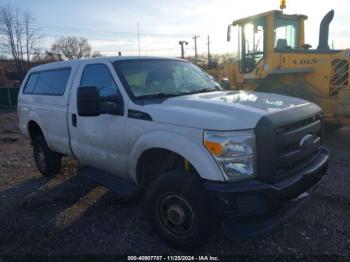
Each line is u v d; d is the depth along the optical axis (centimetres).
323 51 837
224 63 1057
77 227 414
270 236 372
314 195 470
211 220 323
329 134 817
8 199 512
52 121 537
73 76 494
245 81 956
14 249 371
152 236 385
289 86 830
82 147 476
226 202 297
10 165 707
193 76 477
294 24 923
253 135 303
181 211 336
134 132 378
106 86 429
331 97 781
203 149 311
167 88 428
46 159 592
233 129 300
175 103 366
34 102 589
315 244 354
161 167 393
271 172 306
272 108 333
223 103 344
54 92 537
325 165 384
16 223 430
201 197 319
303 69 844
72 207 472
